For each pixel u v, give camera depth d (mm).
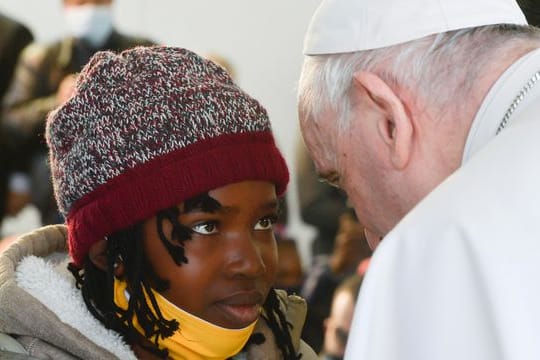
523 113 1506
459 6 1685
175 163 1751
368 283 1412
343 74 1733
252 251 1786
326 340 3676
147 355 1834
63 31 5121
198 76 1811
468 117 1619
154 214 1761
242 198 1771
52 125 1840
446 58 1644
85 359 1767
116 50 4438
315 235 4648
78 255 1824
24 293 1782
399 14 1691
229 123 1777
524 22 1751
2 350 1769
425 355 1347
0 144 4395
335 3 1764
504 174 1404
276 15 5156
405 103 1661
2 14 4629
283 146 5059
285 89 5125
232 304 1796
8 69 4547
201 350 1813
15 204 4406
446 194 1419
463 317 1334
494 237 1347
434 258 1372
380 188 1737
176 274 1772
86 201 1798
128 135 1762
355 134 1737
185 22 5160
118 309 1797
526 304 1309
